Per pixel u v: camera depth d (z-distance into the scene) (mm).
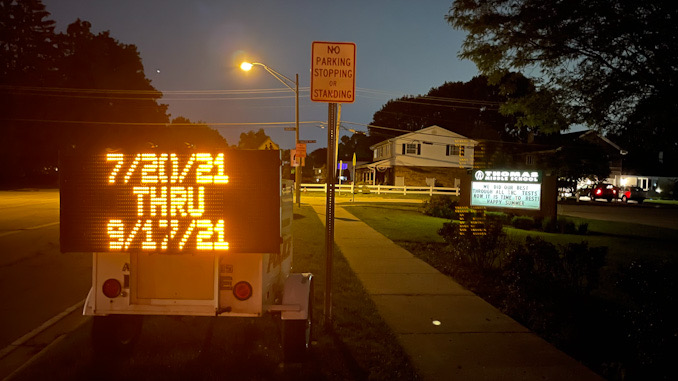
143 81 59219
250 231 4449
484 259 10469
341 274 9711
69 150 4492
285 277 5852
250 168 4441
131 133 56688
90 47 57062
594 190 46094
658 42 7383
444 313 7113
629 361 5355
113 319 5078
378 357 5383
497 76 9500
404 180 55156
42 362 5227
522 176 20156
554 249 8312
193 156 4477
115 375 4832
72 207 4496
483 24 8977
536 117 9305
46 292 8680
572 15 8117
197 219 4465
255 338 5980
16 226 17828
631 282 5852
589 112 8742
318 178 79438
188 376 4824
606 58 8375
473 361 5328
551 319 6758
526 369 5137
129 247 4488
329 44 6250
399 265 10812
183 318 6691
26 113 52281
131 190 4488
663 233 20234
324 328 6219
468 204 20828
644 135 8109
